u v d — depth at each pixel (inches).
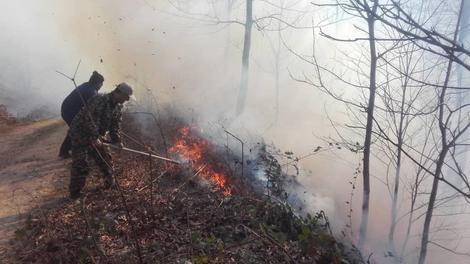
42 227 186.9
